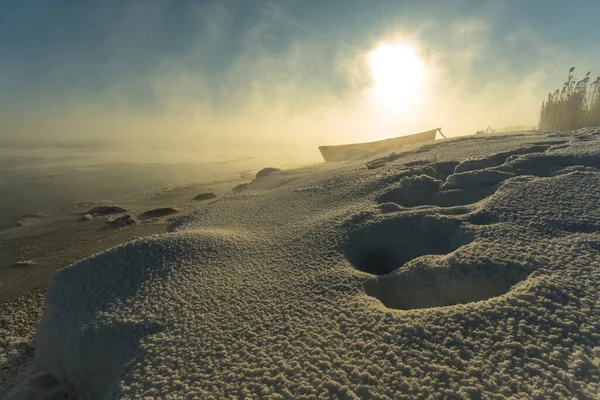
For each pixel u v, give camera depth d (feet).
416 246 10.69
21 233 29.63
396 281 8.91
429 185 14.25
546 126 28.99
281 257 10.87
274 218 15.43
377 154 28.27
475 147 19.52
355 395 5.61
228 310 8.43
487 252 8.63
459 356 5.99
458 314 6.87
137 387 6.59
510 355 5.85
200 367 6.79
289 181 24.27
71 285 11.17
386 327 6.92
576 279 7.26
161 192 48.19
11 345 12.94
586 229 9.06
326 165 30.30
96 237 27.89
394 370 5.95
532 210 10.32
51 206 40.63
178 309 8.74
